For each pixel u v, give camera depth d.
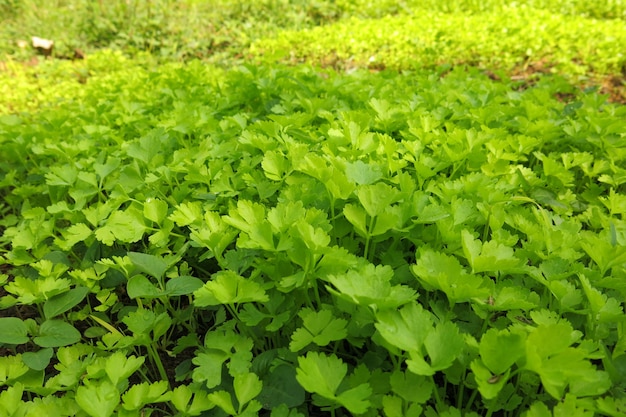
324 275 1.45
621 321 1.37
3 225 2.75
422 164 2.06
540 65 5.27
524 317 1.49
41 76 5.91
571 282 1.62
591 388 1.16
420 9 7.69
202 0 8.19
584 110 3.04
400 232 1.74
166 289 1.61
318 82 3.54
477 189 1.98
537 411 1.12
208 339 1.46
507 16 6.54
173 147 2.93
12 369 1.46
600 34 5.59
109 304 1.90
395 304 1.22
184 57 7.05
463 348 1.26
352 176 1.86
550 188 2.35
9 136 3.06
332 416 1.31
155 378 1.76
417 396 1.17
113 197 2.23
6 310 2.16
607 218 1.99
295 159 2.07
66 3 8.52
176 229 2.17
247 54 6.77
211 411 1.38
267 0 7.96
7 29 7.55
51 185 2.54
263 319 1.63
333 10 8.20
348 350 1.66
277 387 1.37
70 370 1.50
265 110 3.41
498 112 2.87
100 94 4.19
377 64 5.69
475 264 1.38
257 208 1.67
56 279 1.84
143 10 7.68
